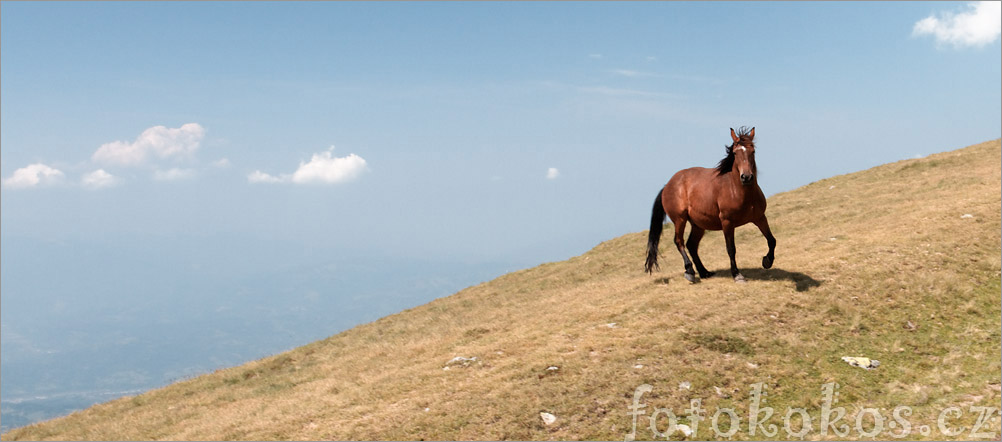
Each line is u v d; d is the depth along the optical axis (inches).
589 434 366.3
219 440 477.7
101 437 614.5
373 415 446.9
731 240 582.2
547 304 776.3
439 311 1042.1
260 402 601.6
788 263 649.0
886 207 923.4
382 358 681.0
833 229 845.8
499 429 382.3
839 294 541.3
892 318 500.7
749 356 446.0
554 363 465.4
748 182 523.2
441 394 455.5
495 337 614.9
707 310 527.8
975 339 462.0
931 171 1213.7
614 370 435.2
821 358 442.3
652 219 662.5
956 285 543.8
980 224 688.4
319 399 534.0
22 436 715.4
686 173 623.2
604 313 585.0
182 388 826.8
